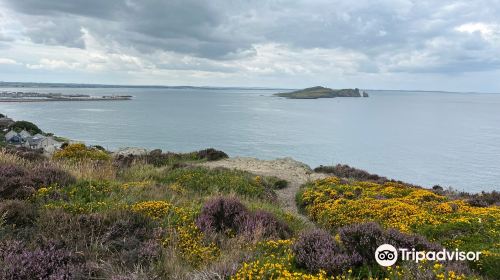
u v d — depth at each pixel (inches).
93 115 7347.4
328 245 243.9
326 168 1156.5
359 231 246.2
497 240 299.4
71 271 209.8
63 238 257.4
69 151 747.4
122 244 262.8
